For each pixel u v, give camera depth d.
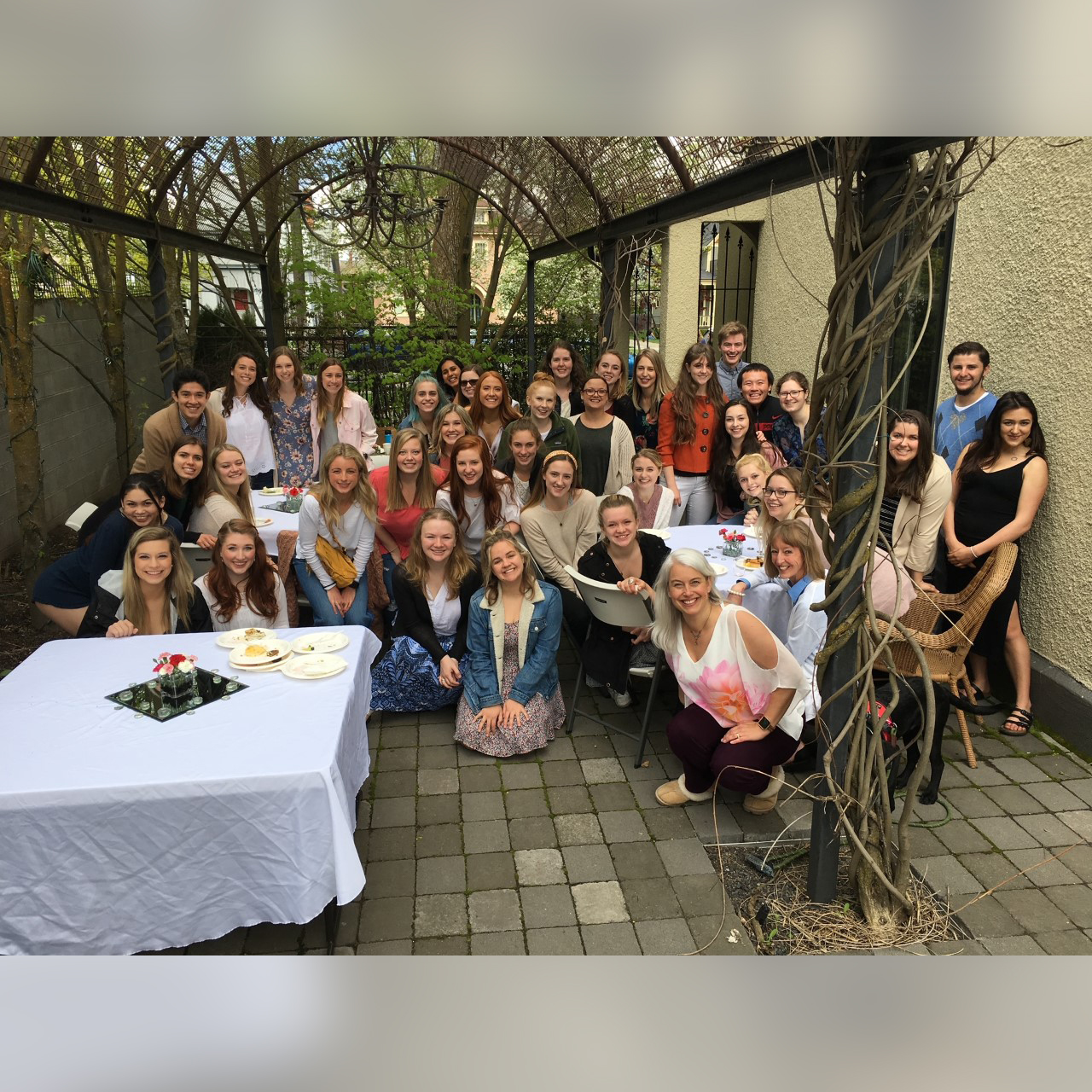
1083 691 4.10
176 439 5.45
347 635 3.46
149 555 3.54
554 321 13.25
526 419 5.09
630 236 7.18
